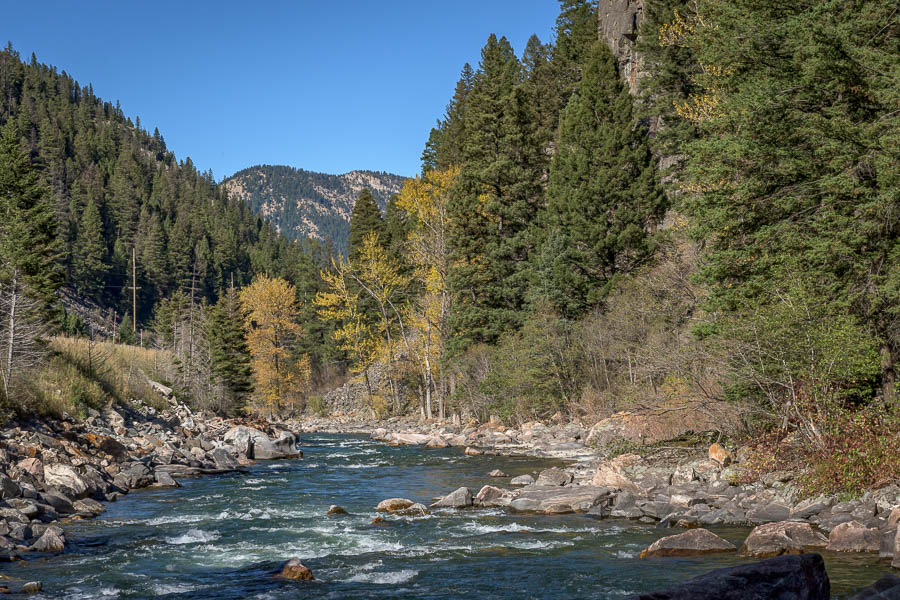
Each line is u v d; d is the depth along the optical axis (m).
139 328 146.38
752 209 20.56
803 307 17.61
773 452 17.66
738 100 20.58
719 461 19.53
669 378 24.03
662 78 47.50
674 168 44.88
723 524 14.88
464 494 18.73
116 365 37.91
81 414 27.62
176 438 30.62
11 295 28.12
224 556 13.24
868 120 19.19
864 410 16.59
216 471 26.61
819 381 17.16
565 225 49.91
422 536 14.77
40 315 30.78
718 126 21.55
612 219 48.09
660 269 37.03
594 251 46.97
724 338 19.84
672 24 46.25
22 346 26.69
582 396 39.78
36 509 16.08
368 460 31.73
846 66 17.77
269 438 33.81
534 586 10.79
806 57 19.45
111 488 21.12
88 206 163.00
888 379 18.69
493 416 47.97
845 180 17.64
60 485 18.70
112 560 12.88
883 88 17.73
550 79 71.69
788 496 16.08
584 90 53.62
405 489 22.33
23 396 24.89
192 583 11.34
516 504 17.89
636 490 18.69
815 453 16.42
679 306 34.91
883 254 18.41
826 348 17.19
